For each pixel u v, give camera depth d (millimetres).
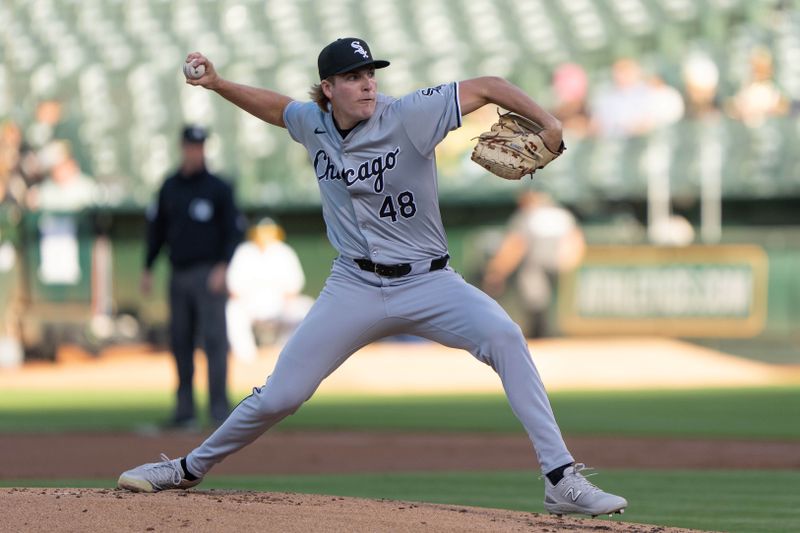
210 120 76062
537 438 15219
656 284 61188
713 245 60469
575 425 37375
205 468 16141
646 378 56906
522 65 74438
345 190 15414
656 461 28391
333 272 15898
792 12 74562
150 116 76812
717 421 38719
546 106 73000
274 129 74375
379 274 15484
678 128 70250
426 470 26016
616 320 61719
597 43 74438
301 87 76812
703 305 60656
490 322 15211
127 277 69312
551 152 15055
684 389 52312
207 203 32594
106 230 69125
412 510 14594
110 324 64812
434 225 15508
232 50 80938
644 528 14789
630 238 62500
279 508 14094
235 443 15984
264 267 62281
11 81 80688
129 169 73750
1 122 75375
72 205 67688
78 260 67375
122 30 83500
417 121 14930
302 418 39656
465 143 69000
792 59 72562
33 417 39562
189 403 33719
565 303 62438
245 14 83375
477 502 19750
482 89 15023
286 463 27266
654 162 68125
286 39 81250
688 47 73625
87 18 84500
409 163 15070
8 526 13164
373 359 61469
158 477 15992
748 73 71938
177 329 33312
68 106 77938
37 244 66688
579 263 62250
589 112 72062
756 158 68250
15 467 25422
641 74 72250
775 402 45750
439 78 75625
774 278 59812
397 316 15570
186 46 81688
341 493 21062
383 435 34281
